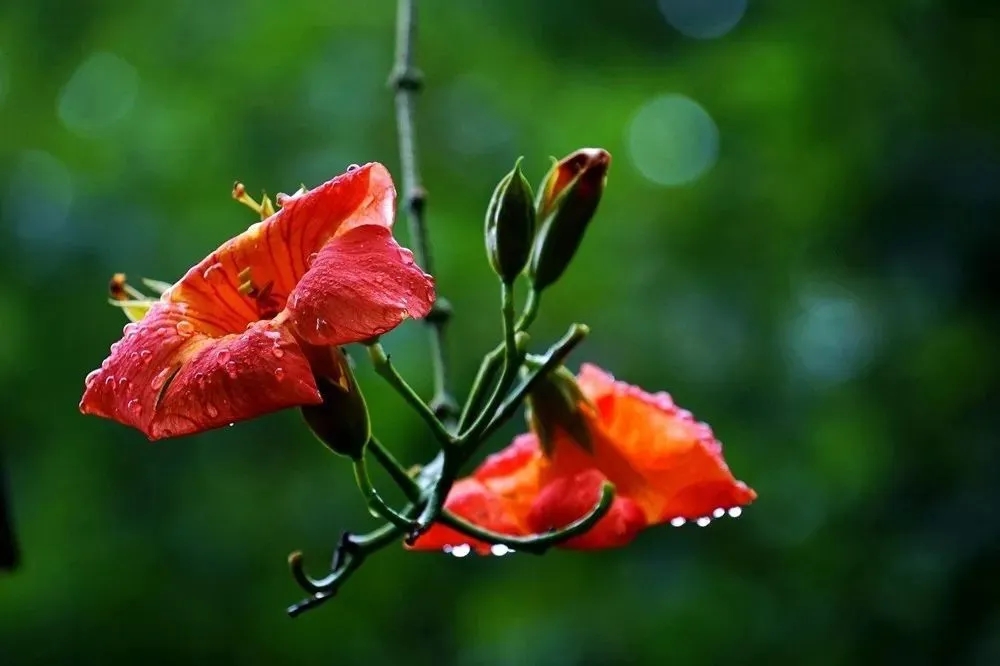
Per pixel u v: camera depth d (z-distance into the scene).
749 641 1.34
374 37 1.79
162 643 1.46
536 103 1.90
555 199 0.80
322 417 0.77
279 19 1.77
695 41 2.09
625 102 1.86
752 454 1.50
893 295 1.36
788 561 1.39
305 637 1.46
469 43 1.89
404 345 1.50
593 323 1.65
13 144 1.72
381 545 0.79
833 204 1.43
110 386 0.75
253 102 1.71
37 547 1.46
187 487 1.51
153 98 1.73
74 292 1.52
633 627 1.37
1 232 1.57
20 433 1.52
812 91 1.47
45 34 1.79
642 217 1.75
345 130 1.71
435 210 1.73
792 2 1.61
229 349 0.74
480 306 1.62
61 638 1.44
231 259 0.76
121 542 1.47
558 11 2.06
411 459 1.47
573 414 0.81
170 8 1.80
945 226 1.30
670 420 0.81
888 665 1.27
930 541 1.28
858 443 1.42
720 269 1.68
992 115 1.37
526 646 1.37
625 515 0.80
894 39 1.45
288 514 1.49
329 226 0.76
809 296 1.63
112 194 1.58
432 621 1.53
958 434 1.33
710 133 1.93
